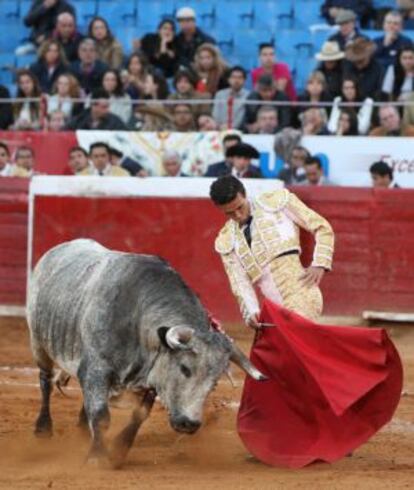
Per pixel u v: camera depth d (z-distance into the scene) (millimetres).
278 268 14656
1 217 27703
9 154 28531
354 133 27469
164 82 30500
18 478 12945
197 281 26219
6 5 37250
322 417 14055
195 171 27266
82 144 28062
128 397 14195
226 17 35875
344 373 13758
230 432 16484
